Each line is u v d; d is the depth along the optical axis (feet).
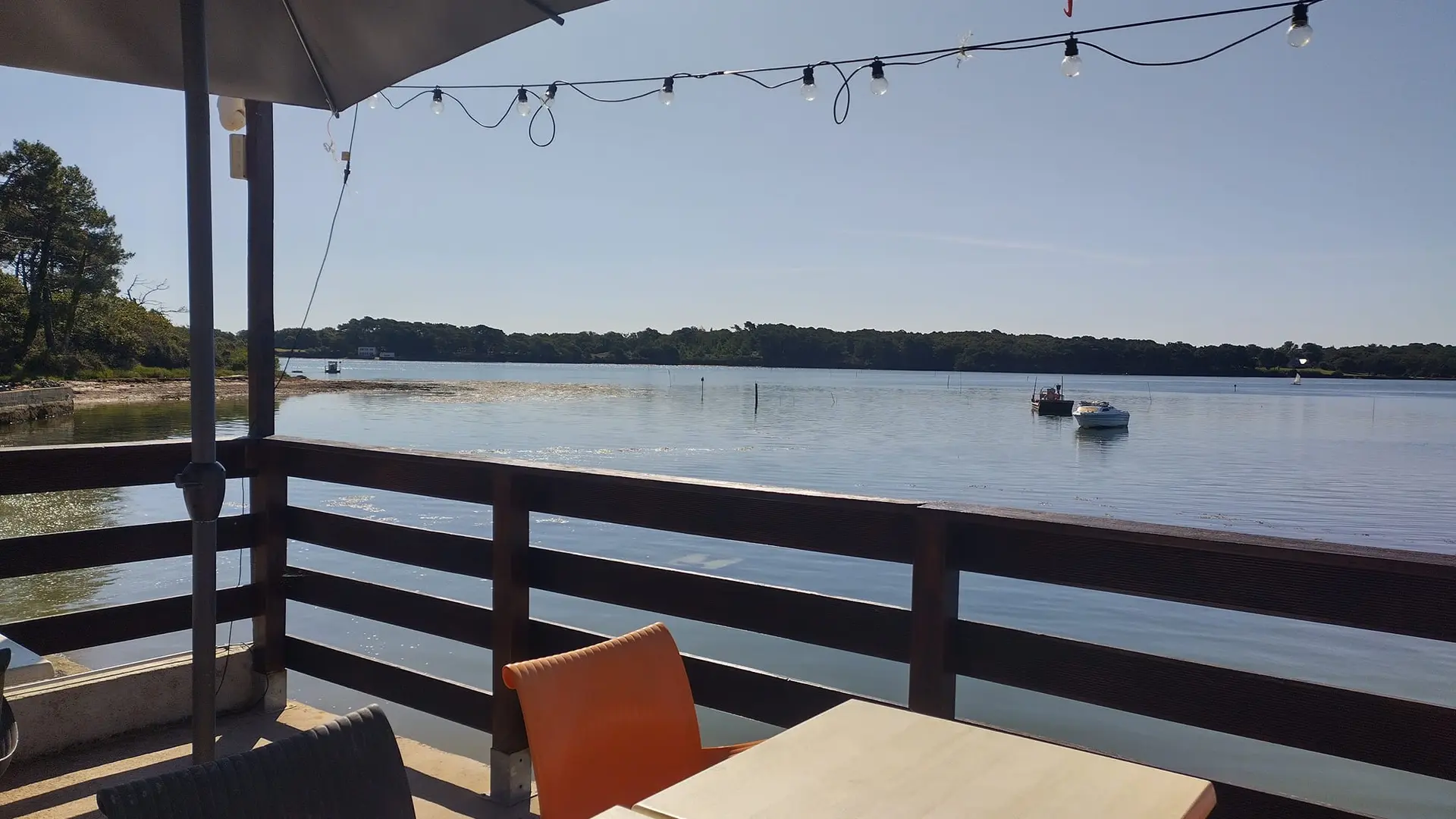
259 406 11.12
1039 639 6.34
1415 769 5.14
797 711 7.49
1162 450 158.20
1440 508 93.40
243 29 7.17
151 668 10.46
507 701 8.93
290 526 11.05
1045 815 4.01
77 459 9.33
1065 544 6.20
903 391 406.00
